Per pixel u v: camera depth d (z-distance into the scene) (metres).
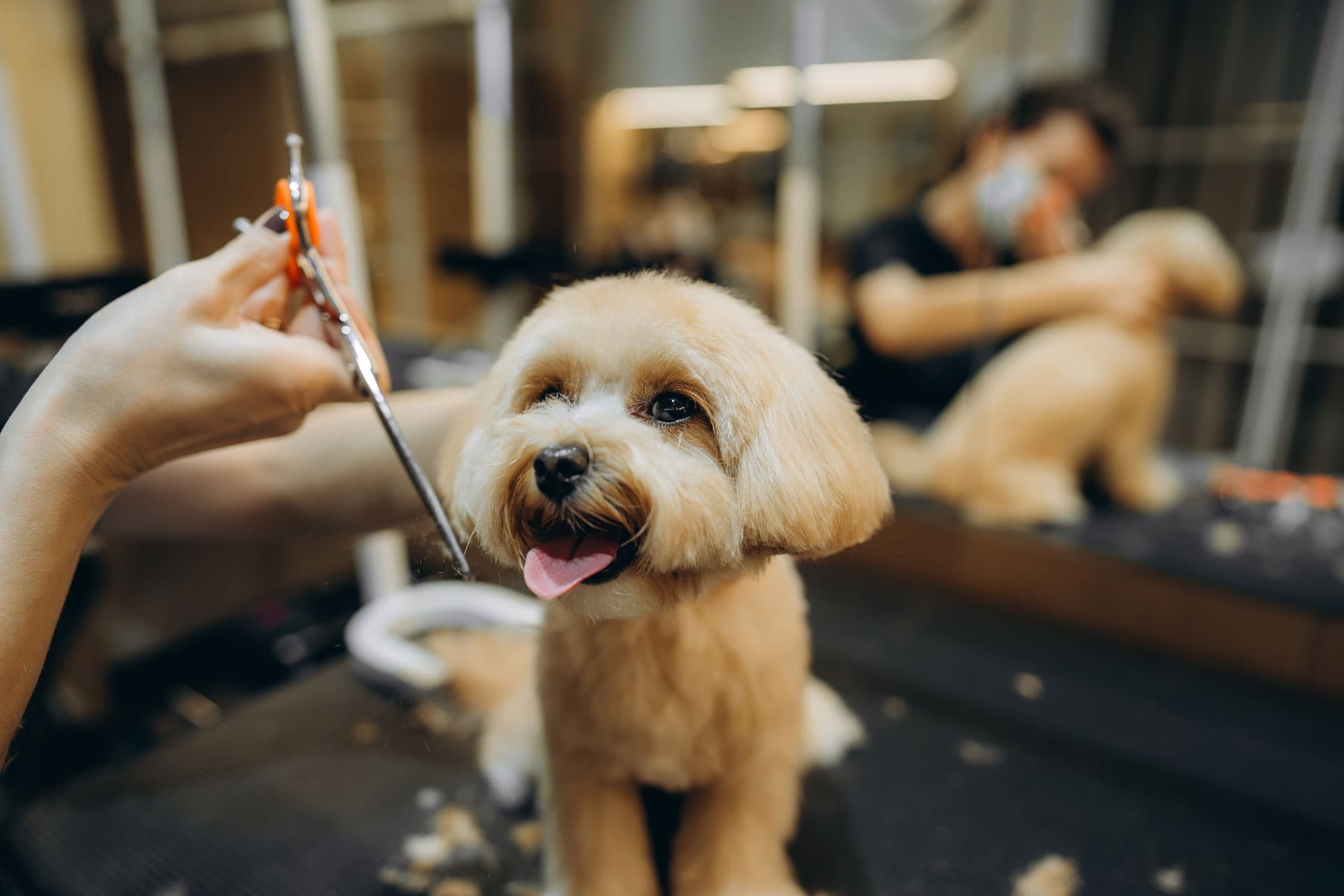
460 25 1.88
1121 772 0.73
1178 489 1.34
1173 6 1.54
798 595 0.54
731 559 0.41
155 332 0.38
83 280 1.03
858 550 1.16
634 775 0.54
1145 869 0.61
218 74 1.22
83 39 1.46
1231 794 0.70
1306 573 0.98
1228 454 1.58
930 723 0.79
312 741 0.72
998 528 1.14
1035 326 1.31
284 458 0.58
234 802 0.66
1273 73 1.48
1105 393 1.19
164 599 1.29
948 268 1.44
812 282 1.29
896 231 1.45
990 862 0.60
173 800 0.66
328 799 0.65
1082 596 1.05
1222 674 0.94
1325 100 1.40
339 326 0.44
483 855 0.59
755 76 1.62
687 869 0.52
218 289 0.40
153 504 0.57
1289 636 0.91
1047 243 1.29
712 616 0.48
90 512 0.39
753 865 0.52
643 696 0.48
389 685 0.73
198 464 0.57
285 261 0.44
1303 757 0.77
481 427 0.46
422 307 2.11
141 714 1.16
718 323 0.42
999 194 1.26
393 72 1.95
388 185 2.02
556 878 0.52
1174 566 1.00
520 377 0.44
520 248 1.60
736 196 1.72
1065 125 1.25
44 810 0.66
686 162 1.79
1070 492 1.23
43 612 0.36
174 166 1.14
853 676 0.87
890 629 0.99
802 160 1.21
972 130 1.37
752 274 1.48
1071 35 1.55
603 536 0.42
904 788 0.68
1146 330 1.24
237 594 1.27
